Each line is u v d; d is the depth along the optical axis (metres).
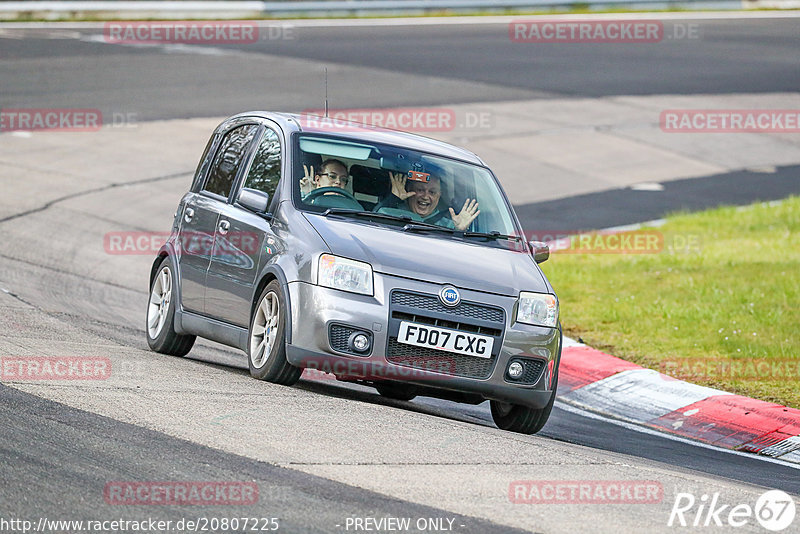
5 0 121.50
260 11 126.44
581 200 68.12
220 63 97.88
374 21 127.31
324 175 27.48
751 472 25.88
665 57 111.69
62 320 34.34
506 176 72.06
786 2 144.38
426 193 27.98
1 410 20.89
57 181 62.59
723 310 42.38
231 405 22.98
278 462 19.30
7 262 44.66
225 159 30.81
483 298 25.22
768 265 50.16
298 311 24.92
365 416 23.39
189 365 28.38
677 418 31.66
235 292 27.80
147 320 32.28
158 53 101.62
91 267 46.78
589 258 53.06
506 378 25.34
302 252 25.42
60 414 21.06
